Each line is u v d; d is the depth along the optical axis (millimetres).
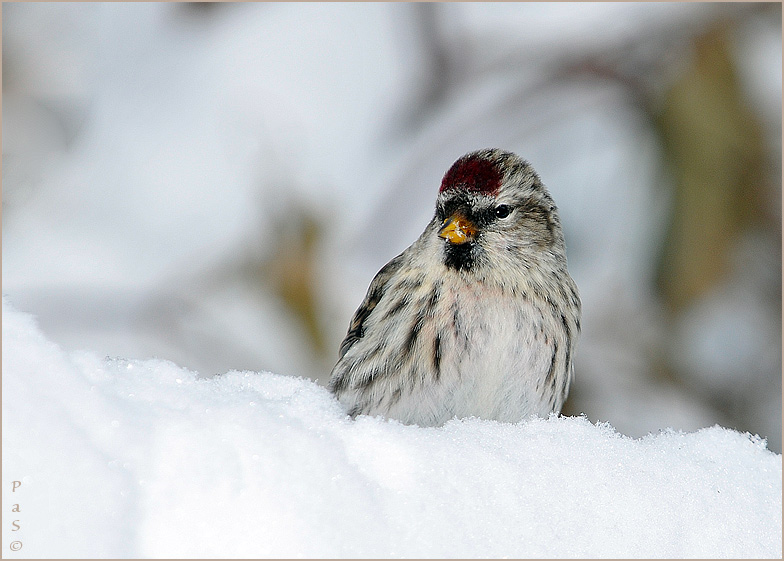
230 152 9023
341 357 7016
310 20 9367
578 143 9891
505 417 6293
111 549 2652
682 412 9547
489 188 6367
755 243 9312
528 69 9750
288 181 9008
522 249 6402
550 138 9883
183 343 8867
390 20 9500
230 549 2744
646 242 9516
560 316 6480
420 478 3178
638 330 9812
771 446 9531
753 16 9266
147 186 9125
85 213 9383
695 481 3545
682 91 9203
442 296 6266
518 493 3254
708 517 3400
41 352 2971
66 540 2635
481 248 6301
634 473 3494
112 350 8828
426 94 9547
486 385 6258
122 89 9664
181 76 9406
